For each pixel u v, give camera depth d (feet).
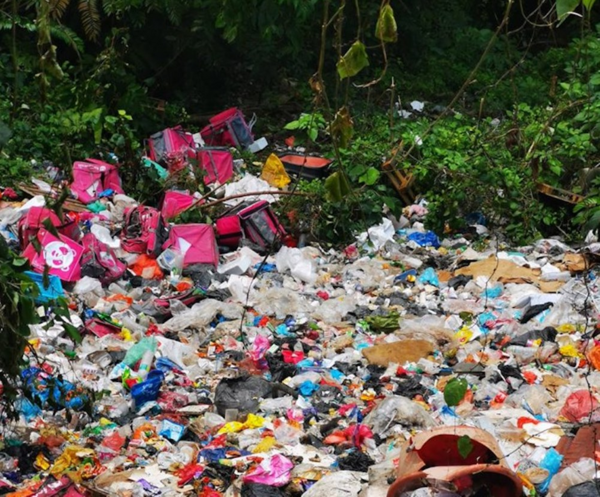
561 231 38.24
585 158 39.88
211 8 47.37
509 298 31.94
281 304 30.66
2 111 39.65
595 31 59.52
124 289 31.94
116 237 35.22
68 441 21.39
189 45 52.21
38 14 13.48
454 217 38.47
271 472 19.76
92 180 37.96
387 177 41.91
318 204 37.68
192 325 29.09
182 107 51.47
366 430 21.65
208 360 26.78
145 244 34.47
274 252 36.29
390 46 61.21
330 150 42.37
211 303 30.12
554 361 26.84
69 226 32.48
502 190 40.14
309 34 56.08
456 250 37.32
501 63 63.98
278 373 25.80
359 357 27.12
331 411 23.54
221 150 42.73
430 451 18.29
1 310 17.38
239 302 31.14
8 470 20.11
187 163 42.09
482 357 26.91
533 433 21.36
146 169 40.27
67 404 22.65
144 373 25.07
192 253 34.09
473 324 29.71
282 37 54.34
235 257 35.09
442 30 65.21
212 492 19.36
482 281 33.32
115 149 40.40
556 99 46.55
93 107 39.29
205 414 22.94
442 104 57.21
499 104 56.44
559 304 29.84
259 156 47.11
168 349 26.48
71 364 25.27
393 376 25.77
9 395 19.16
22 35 47.85
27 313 17.84
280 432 21.86
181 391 24.45
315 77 13.47
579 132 40.24
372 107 52.54
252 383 24.20
